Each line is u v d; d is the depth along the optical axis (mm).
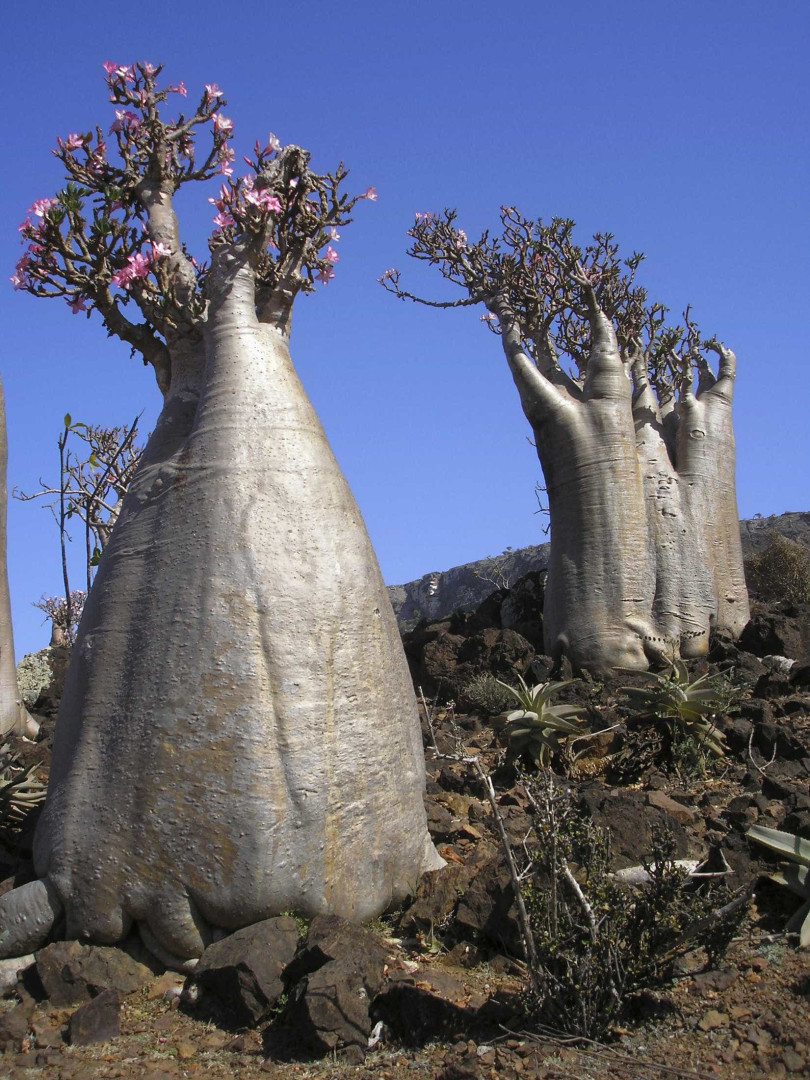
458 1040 2580
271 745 2990
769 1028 2588
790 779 4441
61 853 3025
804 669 6238
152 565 3203
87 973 2844
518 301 8227
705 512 7867
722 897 2805
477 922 3062
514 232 8148
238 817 2930
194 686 3014
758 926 3168
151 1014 2777
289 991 2740
